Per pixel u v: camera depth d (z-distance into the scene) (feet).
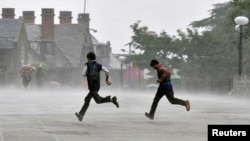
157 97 81.97
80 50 600.80
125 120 82.07
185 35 405.59
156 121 80.79
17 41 502.79
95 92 78.64
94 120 81.51
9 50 501.97
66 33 609.42
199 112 99.81
